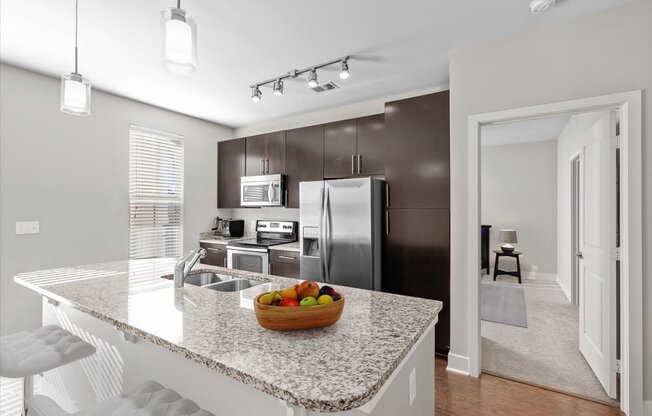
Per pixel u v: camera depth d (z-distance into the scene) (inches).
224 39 91.4
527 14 78.9
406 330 43.5
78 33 87.4
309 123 163.5
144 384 42.9
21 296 109.4
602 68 76.7
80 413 37.2
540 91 83.5
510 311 148.3
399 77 118.3
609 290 80.4
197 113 161.9
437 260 105.0
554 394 83.4
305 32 87.7
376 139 129.6
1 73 105.7
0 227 105.7
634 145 72.9
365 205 109.9
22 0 73.4
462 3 75.1
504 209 223.3
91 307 53.0
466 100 93.8
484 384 88.1
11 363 47.3
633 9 74.0
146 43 92.8
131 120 141.6
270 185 153.9
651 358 72.0
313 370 32.4
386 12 78.7
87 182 127.0
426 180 106.9
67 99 61.3
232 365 33.3
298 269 135.6
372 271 108.5
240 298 58.9
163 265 92.5
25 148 111.0
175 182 160.7
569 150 165.2
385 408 37.3
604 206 82.7
